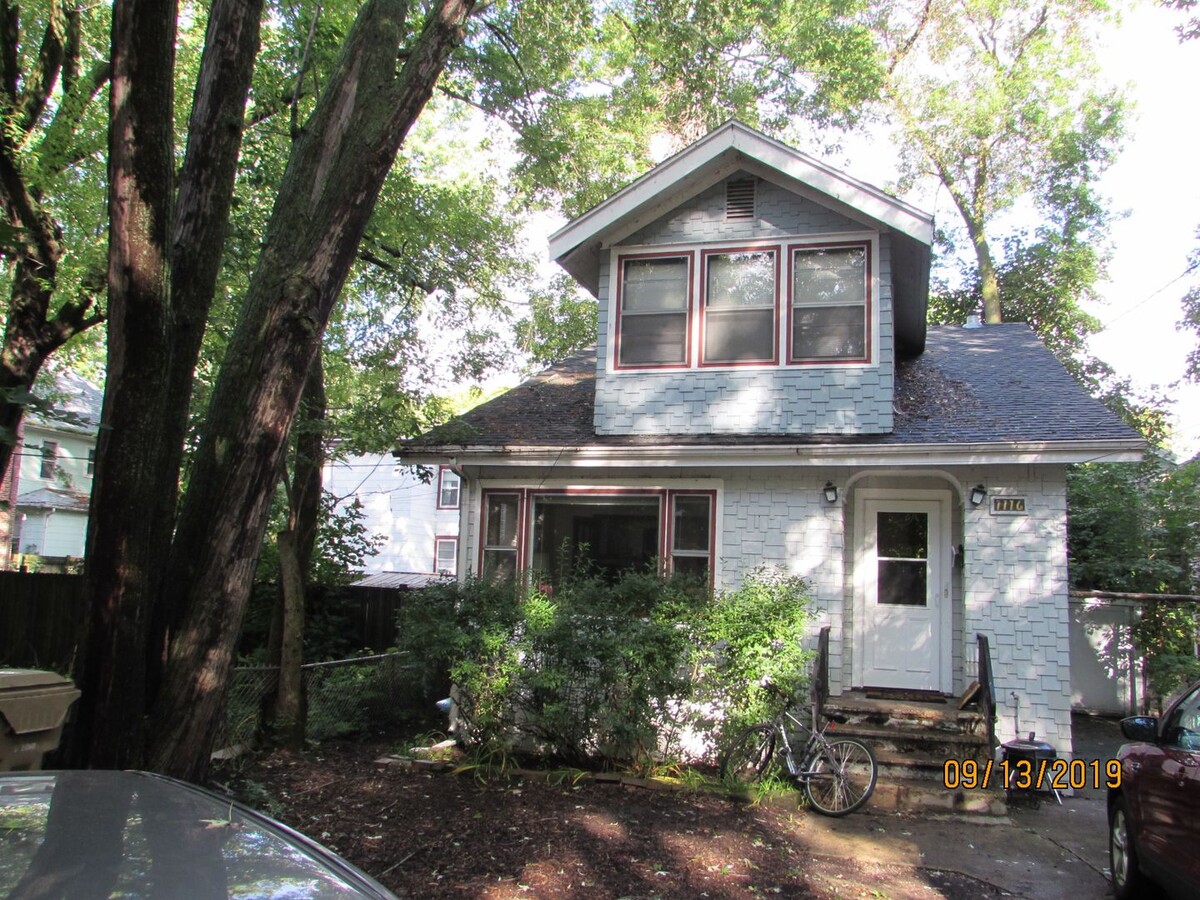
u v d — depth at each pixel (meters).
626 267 10.07
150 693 4.84
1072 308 22.86
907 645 9.24
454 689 8.91
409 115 5.80
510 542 9.83
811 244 9.49
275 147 10.88
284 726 8.64
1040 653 8.23
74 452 27.41
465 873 5.41
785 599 8.02
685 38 12.20
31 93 10.82
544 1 11.78
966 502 8.59
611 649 7.75
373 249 12.43
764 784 7.44
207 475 5.15
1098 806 7.52
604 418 9.81
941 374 10.74
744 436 9.27
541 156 13.18
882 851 6.16
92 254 10.70
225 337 10.21
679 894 5.18
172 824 2.20
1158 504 13.05
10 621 12.37
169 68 4.80
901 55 23.55
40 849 1.93
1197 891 4.20
